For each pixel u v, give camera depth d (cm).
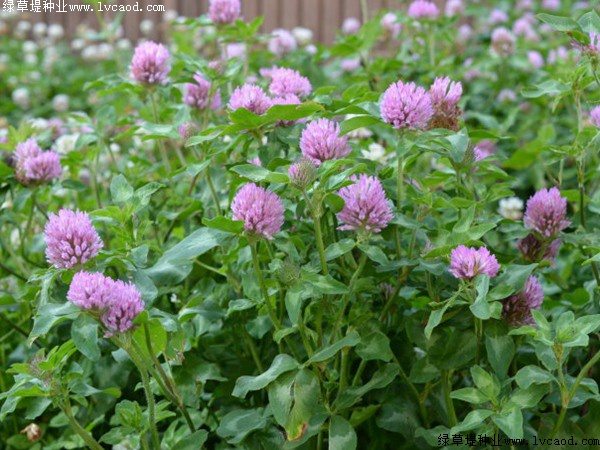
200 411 45
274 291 39
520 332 35
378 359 40
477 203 40
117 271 49
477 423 34
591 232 46
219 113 56
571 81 44
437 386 41
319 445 38
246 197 35
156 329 37
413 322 39
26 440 49
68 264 37
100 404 46
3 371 51
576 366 44
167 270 42
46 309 35
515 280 37
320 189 36
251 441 39
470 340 37
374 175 41
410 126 38
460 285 36
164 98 55
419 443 40
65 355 37
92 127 55
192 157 55
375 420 41
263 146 41
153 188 41
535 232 42
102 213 40
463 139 38
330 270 41
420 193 41
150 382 42
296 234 42
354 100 43
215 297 44
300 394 35
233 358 45
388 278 41
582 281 52
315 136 37
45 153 49
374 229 36
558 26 40
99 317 35
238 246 41
